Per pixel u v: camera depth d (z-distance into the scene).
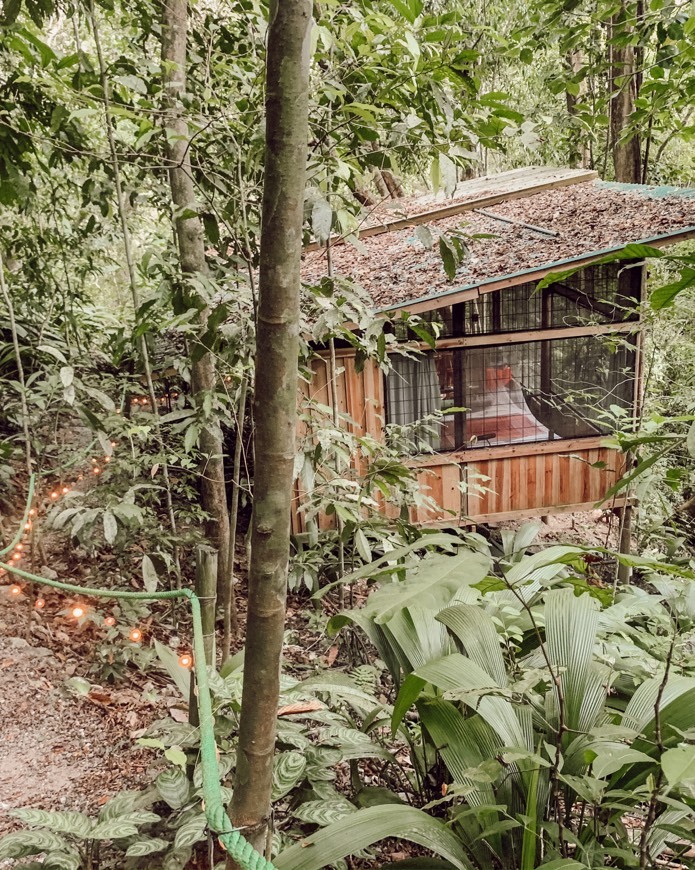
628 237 4.56
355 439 3.07
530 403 5.24
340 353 4.88
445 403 5.12
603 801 1.66
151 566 2.88
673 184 8.26
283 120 0.94
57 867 1.70
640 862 1.37
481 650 1.93
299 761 1.95
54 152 3.58
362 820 1.50
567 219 5.35
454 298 4.39
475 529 5.37
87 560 4.34
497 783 1.78
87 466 5.06
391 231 6.46
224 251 3.20
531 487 5.34
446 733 1.80
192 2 3.50
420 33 2.52
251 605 1.13
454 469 5.20
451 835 1.56
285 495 1.09
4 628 3.54
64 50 6.48
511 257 4.71
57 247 4.82
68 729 2.92
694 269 1.43
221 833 0.83
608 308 5.13
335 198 2.95
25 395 3.81
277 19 0.92
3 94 3.42
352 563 4.07
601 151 8.79
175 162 2.90
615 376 5.22
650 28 5.43
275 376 1.04
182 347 4.75
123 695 3.23
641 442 1.60
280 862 1.40
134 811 1.88
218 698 2.11
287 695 2.22
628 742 1.72
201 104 2.79
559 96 9.20
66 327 5.02
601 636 2.54
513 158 9.89
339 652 3.86
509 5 7.52
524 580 2.36
